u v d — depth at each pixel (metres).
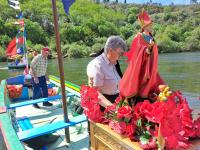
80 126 4.82
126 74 2.58
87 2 89.44
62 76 4.15
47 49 6.89
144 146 2.31
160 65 38.84
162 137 2.16
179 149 2.23
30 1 74.06
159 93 2.60
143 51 2.44
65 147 4.24
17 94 7.34
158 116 2.20
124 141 2.53
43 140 4.21
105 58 3.28
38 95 6.93
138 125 2.46
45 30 69.12
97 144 3.12
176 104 2.52
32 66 6.79
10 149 3.17
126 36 76.88
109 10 95.19
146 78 2.47
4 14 62.66
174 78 27.20
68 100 6.36
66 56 56.69
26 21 64.12
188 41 69.38
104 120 3.01
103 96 3.16
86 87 3.23
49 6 75.19
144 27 2.50
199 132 2.41
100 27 74.62
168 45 66.81
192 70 32.12
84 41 70.12
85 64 40.78
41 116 5.85
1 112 4.43
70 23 72.62
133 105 2.67
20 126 5.02
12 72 29.45
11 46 17.88
